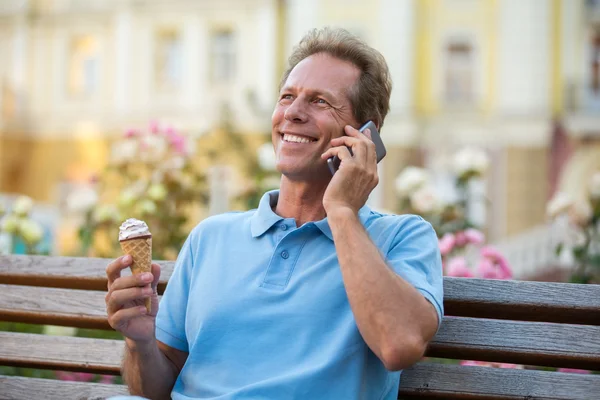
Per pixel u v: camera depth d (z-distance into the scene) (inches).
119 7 885.2
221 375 78.2
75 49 914.1
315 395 75.0
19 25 916.0
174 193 205.5
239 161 750.5
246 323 78.7
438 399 82.0
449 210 222.5
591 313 80.3
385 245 80.7
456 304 82.5
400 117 805.2
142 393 82.2
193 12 864.3
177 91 871.1
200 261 85.4
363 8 813.9
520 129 791.1
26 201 180.5
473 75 807.7
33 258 93.7
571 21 784.3
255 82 848.3
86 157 900.6
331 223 75.6
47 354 90.0
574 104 778.2
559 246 200.4
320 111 85.6
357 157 79.1
